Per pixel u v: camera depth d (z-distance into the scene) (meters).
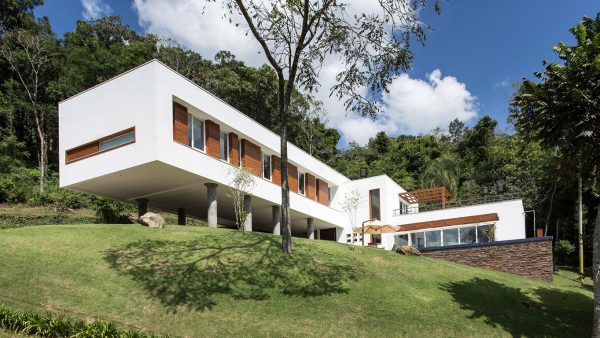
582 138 13.04
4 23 49.41
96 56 51.03
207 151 21.56
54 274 12.68
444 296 15.52
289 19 16.31
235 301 12.67
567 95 13.15
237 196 22.42
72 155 21.08
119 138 19.75
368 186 34.50
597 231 13.20
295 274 15.30
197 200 25.31
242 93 49.59
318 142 59.12
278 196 26.66
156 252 15.34
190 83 20.66
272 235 20.11
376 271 17.00
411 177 60.28
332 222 33.34
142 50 53.97
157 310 11.70
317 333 11.70
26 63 47.31
